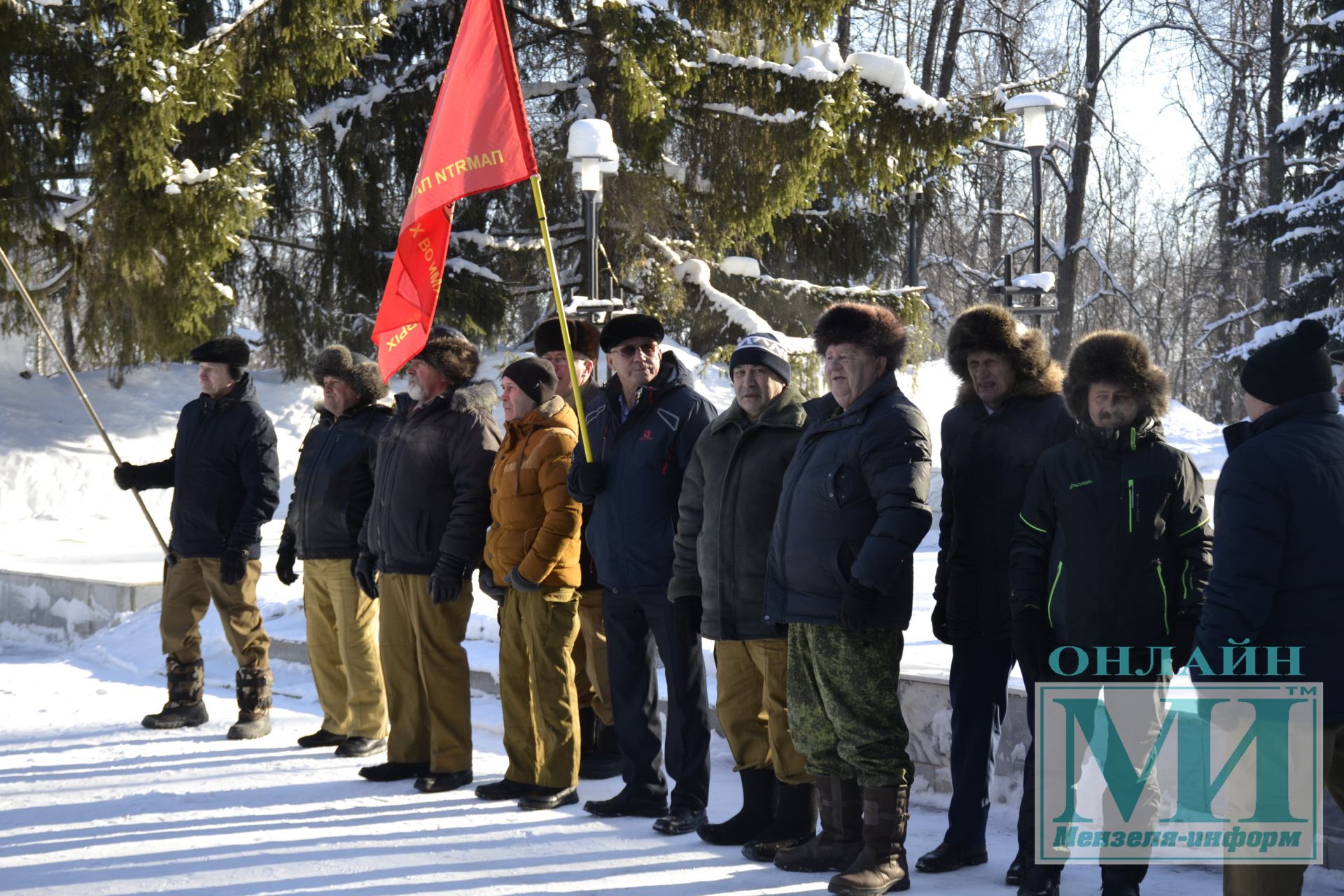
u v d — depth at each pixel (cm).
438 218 537
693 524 463
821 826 439
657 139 1689
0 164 1469
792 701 416
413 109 1798
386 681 570
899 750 402
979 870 425
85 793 548
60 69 1488
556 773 520
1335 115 2625
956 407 437
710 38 1762
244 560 645
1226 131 3575
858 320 405
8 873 432
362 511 620
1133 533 372
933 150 1795
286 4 1497
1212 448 1830
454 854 446
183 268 1469
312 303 1833
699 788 482
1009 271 1148
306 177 1812
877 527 387
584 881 411
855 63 1773
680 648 480
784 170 1755
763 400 445
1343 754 317
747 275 1952
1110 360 373
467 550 535
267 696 672
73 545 1496
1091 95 3128
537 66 1934
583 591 568
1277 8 3161
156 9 1388
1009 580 413
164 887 413
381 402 634
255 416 657
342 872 426
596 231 1043
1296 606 314
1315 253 2591
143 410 1898
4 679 876
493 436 550
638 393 499
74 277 1684
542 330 581
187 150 1620
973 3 3188
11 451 1734
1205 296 3903
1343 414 338
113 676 895
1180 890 396
